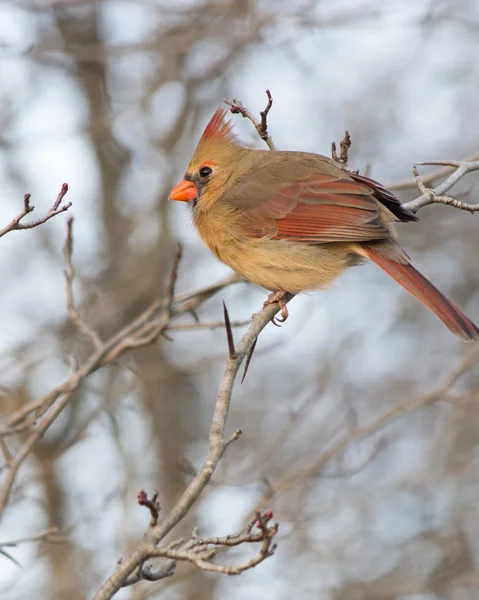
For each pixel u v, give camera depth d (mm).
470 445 13461
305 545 12008
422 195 7832
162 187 13914
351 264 8352
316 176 8430
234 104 8281
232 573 5059
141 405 14797
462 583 12203
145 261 14086
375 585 12312
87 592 11062
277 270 8320
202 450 14930
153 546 5195
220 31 13273
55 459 10906
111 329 14180
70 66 14086
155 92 13508
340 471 11250
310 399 12562
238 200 8516
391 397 14258
